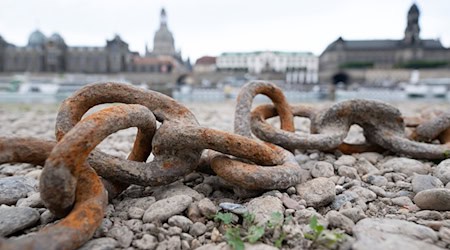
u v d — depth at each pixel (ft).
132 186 10.26
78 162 7.13
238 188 9.53
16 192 9.82
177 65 270.46
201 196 9.23
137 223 7.97
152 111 10.18
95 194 7.43
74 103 9.29
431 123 14.05
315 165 12.05
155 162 9.27
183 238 7.55
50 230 6.47
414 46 239.71
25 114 40.96
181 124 9.39
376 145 14.19
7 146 7.63
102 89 9.68
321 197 9.08
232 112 43.75
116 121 7.86
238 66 302.86
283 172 9.20
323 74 236.22
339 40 250.37
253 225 7.69
